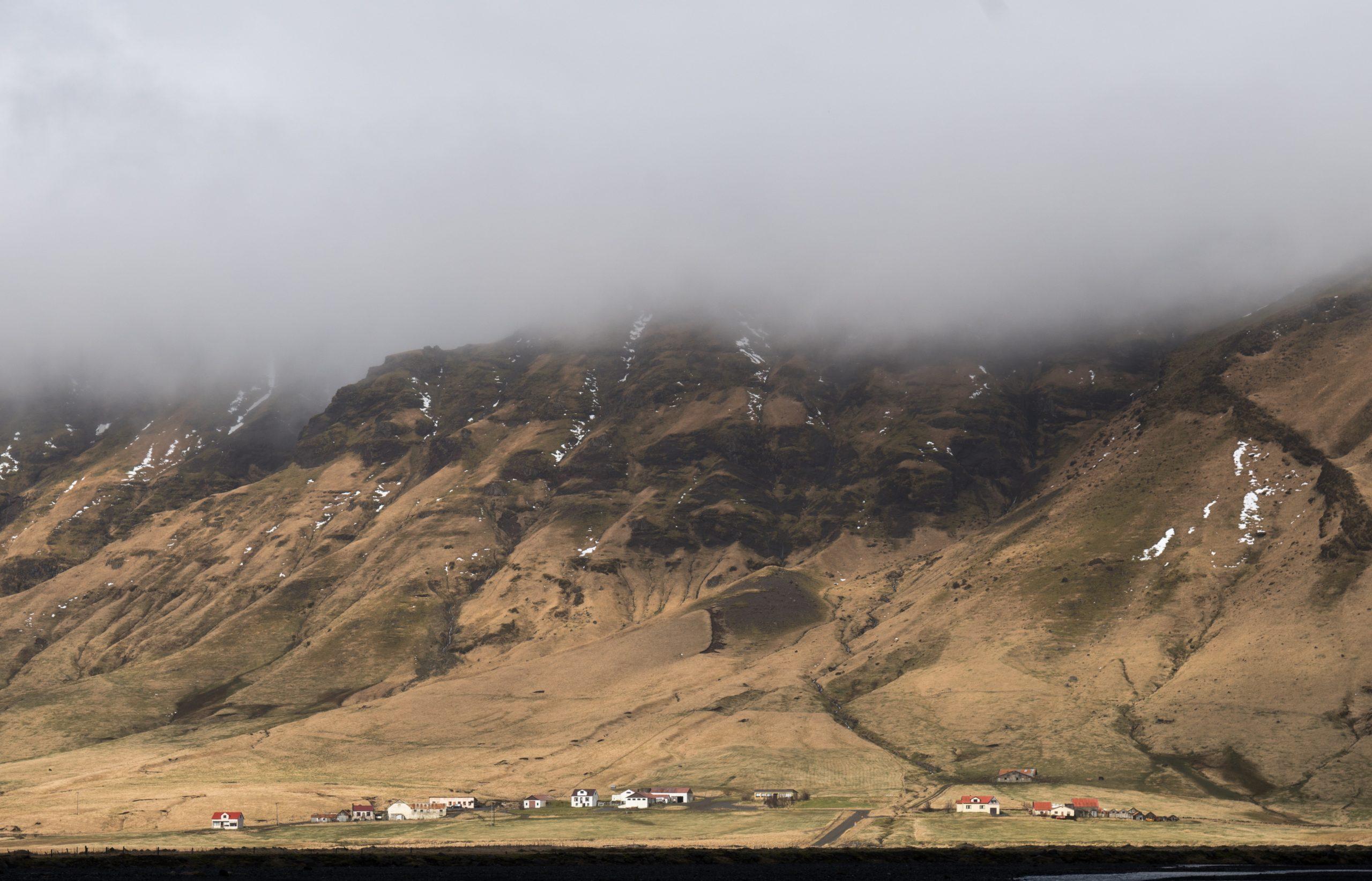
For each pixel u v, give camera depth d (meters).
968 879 186.00
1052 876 189.25
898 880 184.88
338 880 185.75
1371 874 191.62
